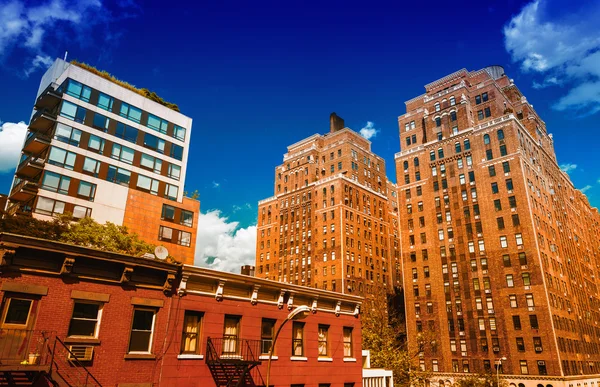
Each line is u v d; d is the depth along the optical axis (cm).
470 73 10350
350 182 11150
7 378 1496
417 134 10106
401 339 8375
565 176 10625
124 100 6088
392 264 11581
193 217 6391
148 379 1864
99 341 1753
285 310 2548
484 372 6944
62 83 5694
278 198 12281
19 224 3591
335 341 2814
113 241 3931
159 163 6228
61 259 1727
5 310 1563
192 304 2108
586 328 8412
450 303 8031
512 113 8631
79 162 5388
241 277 2316
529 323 7044
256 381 2264
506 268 7600
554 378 6525
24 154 5634
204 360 2069
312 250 10744
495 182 8250
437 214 8850
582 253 9981
